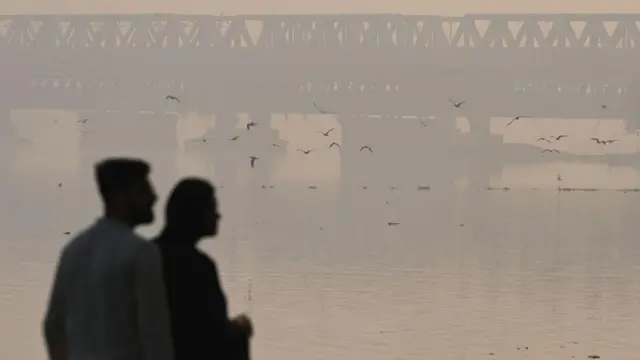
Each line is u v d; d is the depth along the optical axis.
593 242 106.19
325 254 88.69
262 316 54.28
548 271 78.25
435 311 56.88
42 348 45.09
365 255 88.25
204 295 16.36
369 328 51.31
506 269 79.25
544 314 56.75
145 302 14.80
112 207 15.66
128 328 14.98
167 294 16.30
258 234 109.56
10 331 48.59
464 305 59.34
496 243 103.00
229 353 16.78
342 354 44.97
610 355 46.00
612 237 112.94
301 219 134.88
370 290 65.12
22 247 92.31
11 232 110.12
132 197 15.66
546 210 160.88
